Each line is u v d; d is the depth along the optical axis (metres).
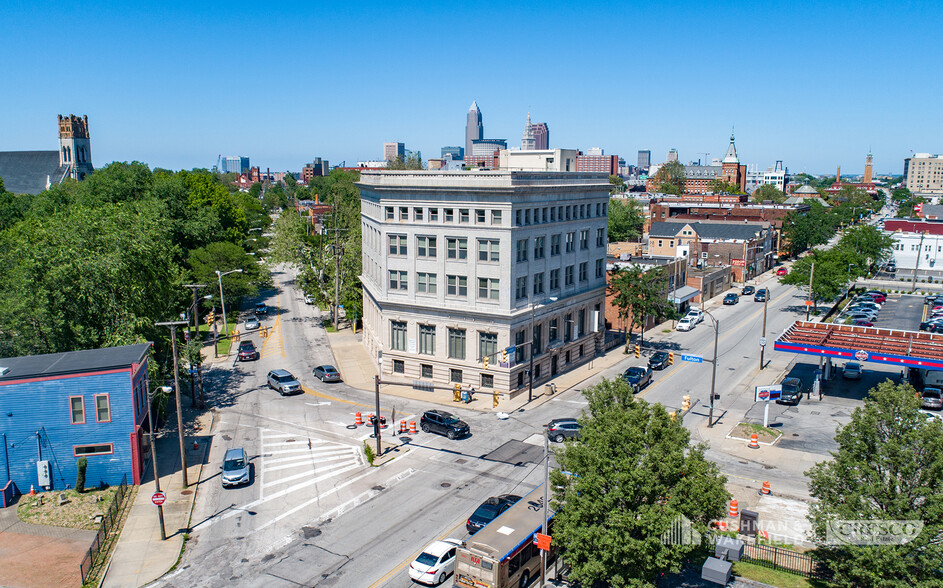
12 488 36.00
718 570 27.05
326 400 53.06
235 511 34.25
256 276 88.19
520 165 71.69
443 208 52.75
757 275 123.31
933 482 22.75
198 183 115.62
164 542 31.00
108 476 37.19
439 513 33.75
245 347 65.62
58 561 29.30
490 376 53.03
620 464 24.06
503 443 43.59
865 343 54.47
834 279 83.38
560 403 51.84
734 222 136.88
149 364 42.75
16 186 172.12
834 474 25.12
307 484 37.53
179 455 41.97
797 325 61.09
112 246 47.75
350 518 33.38
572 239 60.31
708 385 57.19
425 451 42.28
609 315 77.75
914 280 109.31
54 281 44.41
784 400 51.94
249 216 150.88
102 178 93.31
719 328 80.38
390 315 57.16
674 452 24.27
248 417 49.06
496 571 24.84
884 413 23.70
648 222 161.62
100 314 47.06
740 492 36.31
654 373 61.31
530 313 53.50
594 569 23.28
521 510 29.11
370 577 27.92
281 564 29.03
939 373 53.22
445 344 54.62
